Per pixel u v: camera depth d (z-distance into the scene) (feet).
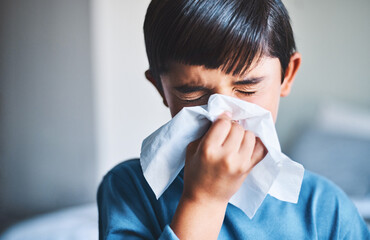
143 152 1.52
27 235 3.27
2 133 5.07
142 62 5.02
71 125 5.02
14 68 5.04
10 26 5.00
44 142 5.08
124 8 4.92
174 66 1.52
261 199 1.51
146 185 1.73
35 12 4.96
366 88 5.12
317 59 5.12
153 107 5.09
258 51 1.50
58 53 4.98
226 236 1.65
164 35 1.53
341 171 4.46
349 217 1.78
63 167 5.07
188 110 1.47
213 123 1.45
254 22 1.51
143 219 1.66
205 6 1.50
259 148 1.49
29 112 5.07
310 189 1.80
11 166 5.08
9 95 5.07
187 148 1.50
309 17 5.05
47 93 5.04
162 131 1.50
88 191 5.03
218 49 1.46
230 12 1.50
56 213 3.78
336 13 5.06
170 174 1.51
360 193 4.27
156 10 1.58
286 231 1.68
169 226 1.47
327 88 5.15
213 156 1.42
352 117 4.63
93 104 4.96
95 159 5.00
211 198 1.45
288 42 1.67
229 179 1.43
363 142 4.45
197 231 1.45
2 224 4.63
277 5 1.65
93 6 4.85
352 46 5.10
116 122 5.02
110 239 1.60
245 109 1.45
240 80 1.49
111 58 4.95
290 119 5.16
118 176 1.78
